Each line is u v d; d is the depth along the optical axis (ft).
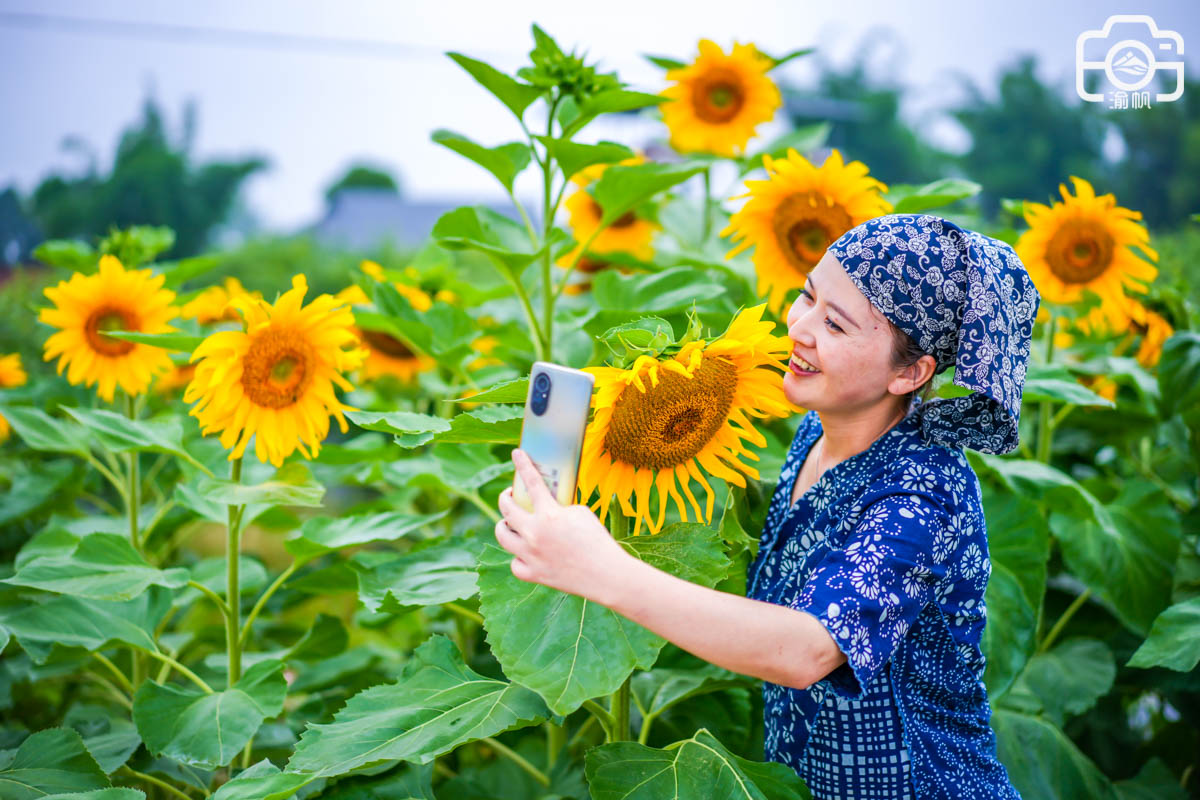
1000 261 4.91
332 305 6.37
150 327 8.11
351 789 5.90
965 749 5.34
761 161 10.09
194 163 122.72
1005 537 7.43
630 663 4.73
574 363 8.42
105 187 112.16
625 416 4.93
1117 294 8.25
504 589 5.05
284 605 10.08
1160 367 8.72
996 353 4.75
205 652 10.61
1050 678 8.09
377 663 9.28
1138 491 8.64
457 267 13.80
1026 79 93.50
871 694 5.15
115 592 6.34
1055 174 91.66
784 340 4.99
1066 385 7.65
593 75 7.30
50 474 10.17
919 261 4.82
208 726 6.20
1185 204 80.53
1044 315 9.54
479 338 9.20
